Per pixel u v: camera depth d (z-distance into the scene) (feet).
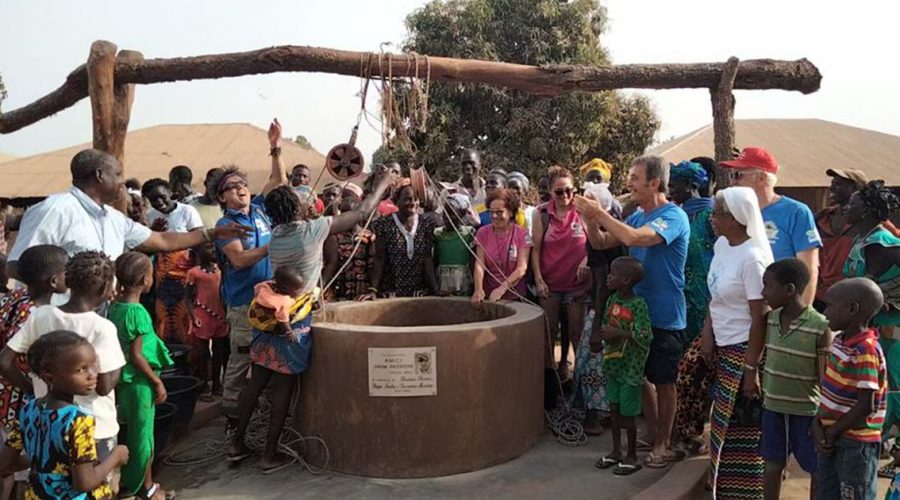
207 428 16.70
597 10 47.21
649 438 14.48
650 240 12.62
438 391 12.98
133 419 11.87
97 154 12.15
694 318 14.55
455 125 45.60
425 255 17.53
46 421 8.71
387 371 12.90
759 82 16.92
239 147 48.52
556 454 14.39
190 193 23.95
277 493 12.62
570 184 16.61
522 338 14.08
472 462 13.37
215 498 12.51
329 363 13.30
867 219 14.64
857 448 10.16
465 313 16.75
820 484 10.68
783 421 11.27
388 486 12.78
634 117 47.85
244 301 14.97
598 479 13.07
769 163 13.33
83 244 11.84
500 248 16.90
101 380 10.20
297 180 24.84
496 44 46.11
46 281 10.52
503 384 13.70
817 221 18.24
